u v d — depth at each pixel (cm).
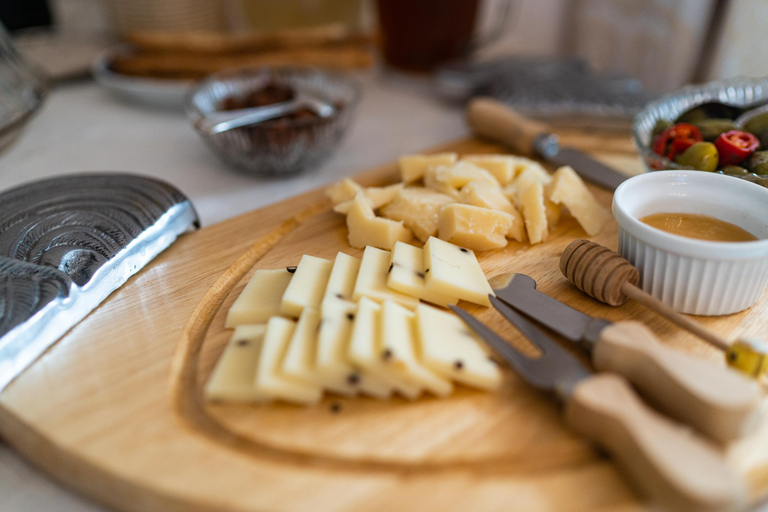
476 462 63
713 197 91
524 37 224
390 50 193
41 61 198
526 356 74
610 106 143
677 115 124
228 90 156
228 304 89
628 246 87
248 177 140
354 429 67
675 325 83
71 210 101
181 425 69
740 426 59
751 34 154
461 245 99
